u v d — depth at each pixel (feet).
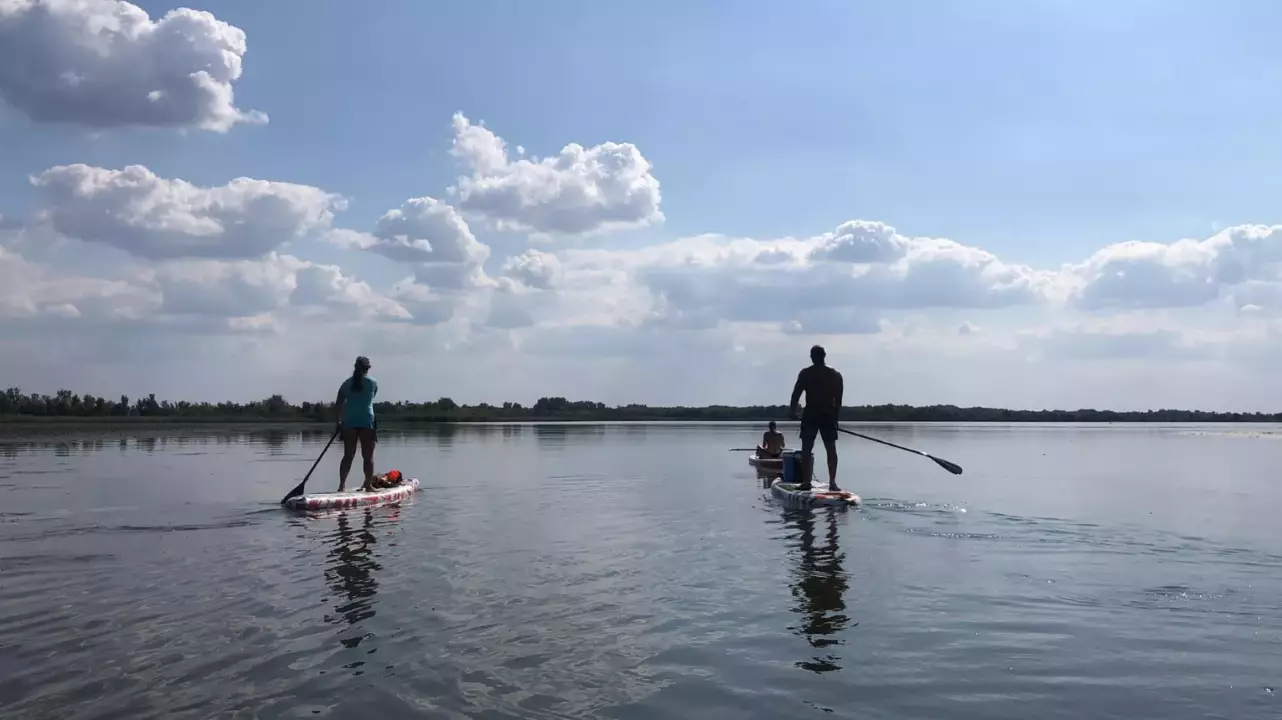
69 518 34.83
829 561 25.76
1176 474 61.52
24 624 18.25
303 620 18.75
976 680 15.28
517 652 16.61
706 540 29.71
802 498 39.91
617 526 33.19
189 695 14.12
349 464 43.21
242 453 81.00
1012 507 39.45
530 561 25.67
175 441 108.47
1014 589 22.15
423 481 53.62
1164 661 16.37
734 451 90.12
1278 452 98.48
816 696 14.46
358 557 26.20
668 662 16.12
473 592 21.52
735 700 14.23
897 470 64.08
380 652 16.48
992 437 151.12
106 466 63.36
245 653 16.34
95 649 16.53
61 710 13.44
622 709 13.78
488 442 113.50
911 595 21.45
